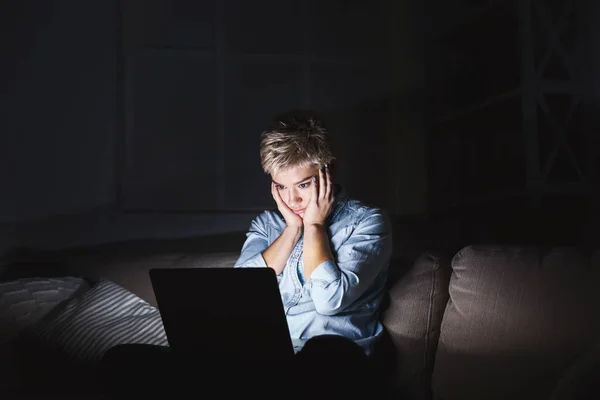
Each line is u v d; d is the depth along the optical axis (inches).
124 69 108.4
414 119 114.2
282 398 53.7
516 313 60.5
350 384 53.6
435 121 107.1
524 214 85.1
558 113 87.8
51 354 69.3
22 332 71.2
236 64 111.8
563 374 54.5
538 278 61.3
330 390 53.2
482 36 99.6
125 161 107.6
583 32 86.0
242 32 112.3
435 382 64.0
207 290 53.4
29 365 69.3
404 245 98.0
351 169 114.4
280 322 52.1
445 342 64.7
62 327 71.5
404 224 100.7
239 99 111.7
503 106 91.0
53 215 102.2
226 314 53.4
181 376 55.7
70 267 85.6
